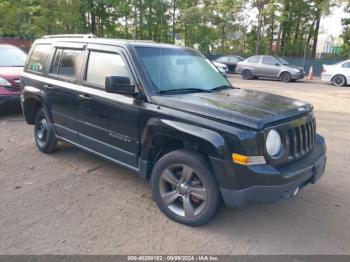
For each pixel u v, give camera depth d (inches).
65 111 200.5
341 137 299.4
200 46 1363.2
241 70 893.8
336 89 695.1
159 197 155.8
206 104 144.1
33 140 262.7
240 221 154.6
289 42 1457.9
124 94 158.4
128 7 1263.5
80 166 212.2
